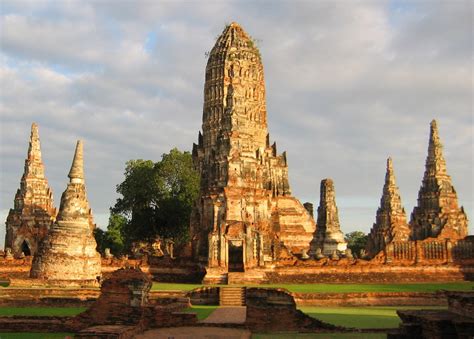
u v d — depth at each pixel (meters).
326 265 77.75
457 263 81.56
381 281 77.75
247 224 74.50
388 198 121.62
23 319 36.31
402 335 28.38
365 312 50.03
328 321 41.78
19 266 76.69
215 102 128.50
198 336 32.75
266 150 128.88
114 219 122.81
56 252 61.88
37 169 105.25
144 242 108.12
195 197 105.06
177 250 95.88
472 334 25.11
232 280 71.50
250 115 126.19
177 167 108.12
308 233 120.56
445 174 108.75
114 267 76.75
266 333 35.62
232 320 40.44
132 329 32.09
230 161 78.81
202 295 58.28
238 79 127.94
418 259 83.38
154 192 105.44
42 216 103.00
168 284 71.25
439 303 58.81
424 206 109.00
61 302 50.47
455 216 106.19
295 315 36.44
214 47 133.12
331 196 104.44
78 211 64.31
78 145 67.31
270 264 76.06
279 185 127.88
